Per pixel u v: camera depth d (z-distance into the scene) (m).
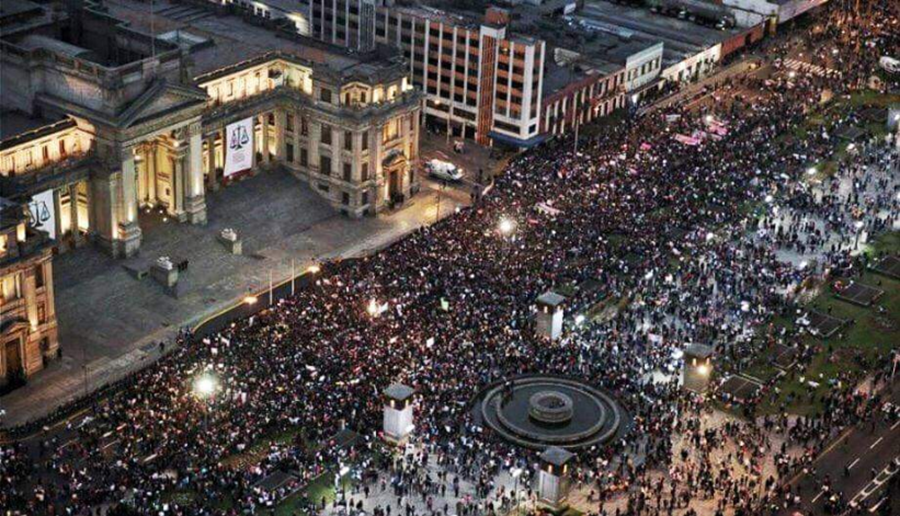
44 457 199.25
